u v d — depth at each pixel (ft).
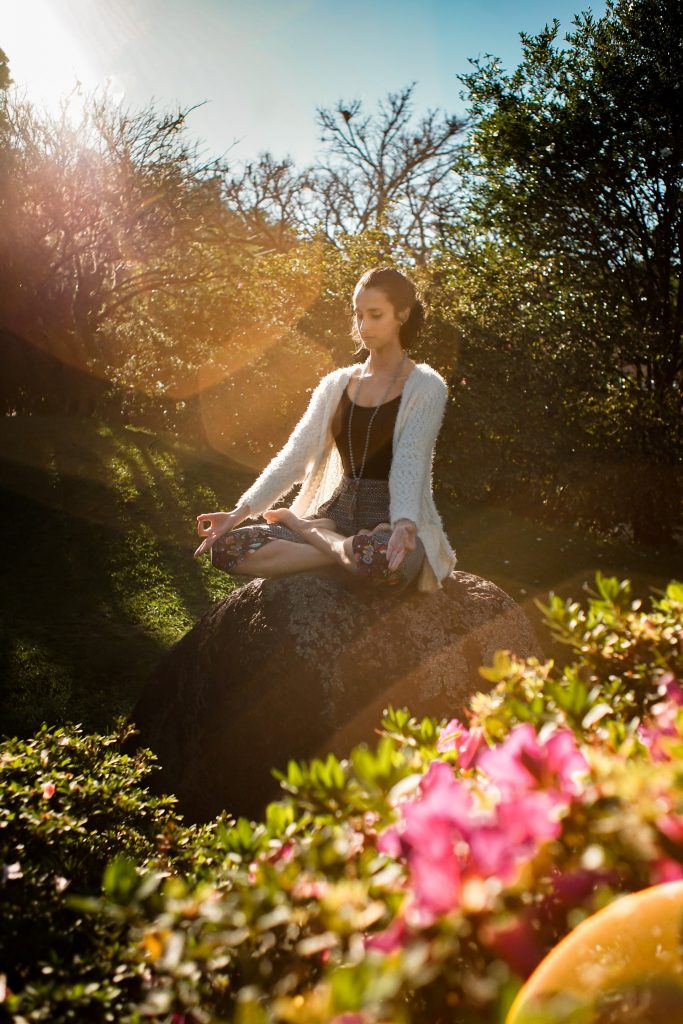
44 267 45.34
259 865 4.52
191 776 12.46
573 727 4.91
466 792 4.33
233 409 40.73
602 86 43.57
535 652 12.87
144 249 47.98
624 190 43.98
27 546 26.71
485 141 46.83
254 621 12.07
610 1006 3.35
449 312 38.32
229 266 46.32
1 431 37.40
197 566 26.53
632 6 44.04
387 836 4.24
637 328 41.96
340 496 12.77
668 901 3.46
